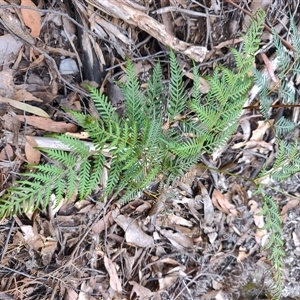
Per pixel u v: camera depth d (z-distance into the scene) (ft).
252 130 1.69
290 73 1.64
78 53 1.43
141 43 1.50
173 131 1.42
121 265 1.59
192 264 1.71
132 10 1.40
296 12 1.63
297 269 1.81
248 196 1.75
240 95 1.28
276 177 1.44
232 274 1.75
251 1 1.56
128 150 1.16
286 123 1.51
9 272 1.40
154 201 1.60
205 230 1.71
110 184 1.26
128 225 1.57
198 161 1.66
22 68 1.36
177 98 1.33
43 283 1.44
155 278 1.64
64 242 1.48
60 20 1.39
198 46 1.48
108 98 1.47
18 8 1.31
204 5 1.52
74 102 1.43
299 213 1.80
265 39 1.59
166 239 1.67
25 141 1.34
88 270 1.52
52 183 1.18
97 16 1.41
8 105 1.32
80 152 1.16
